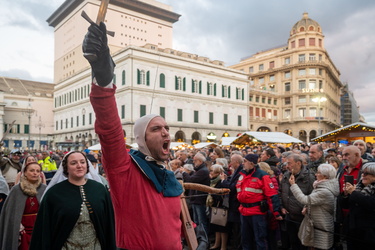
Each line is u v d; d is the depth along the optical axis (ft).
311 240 15.29
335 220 15.81
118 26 214.48
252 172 17.81
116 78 134.21
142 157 5.98
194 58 154.92
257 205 17.38
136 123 6.19
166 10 234.99
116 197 5.43
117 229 5.57
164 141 6.02
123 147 5.33
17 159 26.45
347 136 47.21
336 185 15.28
